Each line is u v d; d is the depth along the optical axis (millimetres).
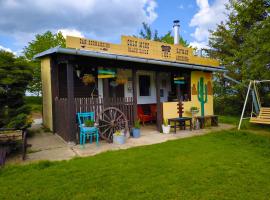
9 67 7594
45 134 8242
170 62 8477
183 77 9906
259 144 6441
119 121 7383
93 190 3521
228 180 3838
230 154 5414
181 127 9344
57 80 8398
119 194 3379
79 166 4594
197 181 3803
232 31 14977
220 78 15797
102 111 7070
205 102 11008
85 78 8641
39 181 3867
